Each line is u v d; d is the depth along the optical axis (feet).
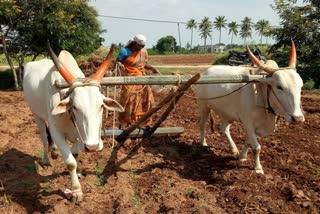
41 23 65.00
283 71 18.35
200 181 19.60
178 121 32.35
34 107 20.06
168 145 25.23
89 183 19.16
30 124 31.37
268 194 17.94
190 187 18.57
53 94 17.07
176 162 22.44
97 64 69.21
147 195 18.06
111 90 34.32
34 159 22.44
